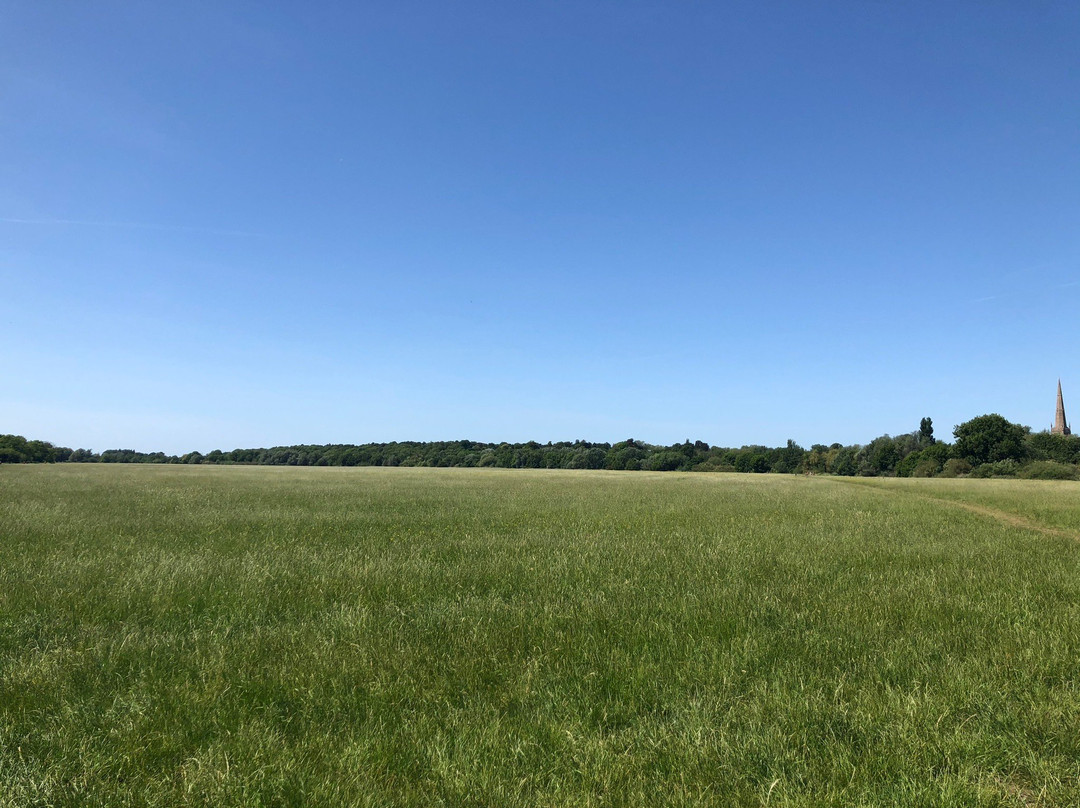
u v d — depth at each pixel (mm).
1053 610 7820
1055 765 4105
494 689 5445
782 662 6020
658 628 7012
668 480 53188
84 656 6012
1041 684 5383
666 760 4242
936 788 3859
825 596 8648
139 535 14305
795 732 4586
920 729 4648
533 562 11141
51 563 10492
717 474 76750
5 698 5148
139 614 7742
